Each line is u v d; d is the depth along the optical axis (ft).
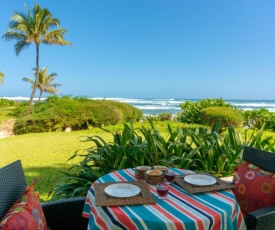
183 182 7.41
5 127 47.85
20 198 5.47
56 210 7.22
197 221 5.45
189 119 47.78
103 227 5.84
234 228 6.18
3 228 4.45
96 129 41.96
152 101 275.18
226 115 38.68
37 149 26.37
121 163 11.19
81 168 11.55
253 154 8.81
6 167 6.06
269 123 39.93
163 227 5.36
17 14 80.89
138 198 6.32
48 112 41.39
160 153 12.41
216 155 12.78
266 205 7.39
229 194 6.77
